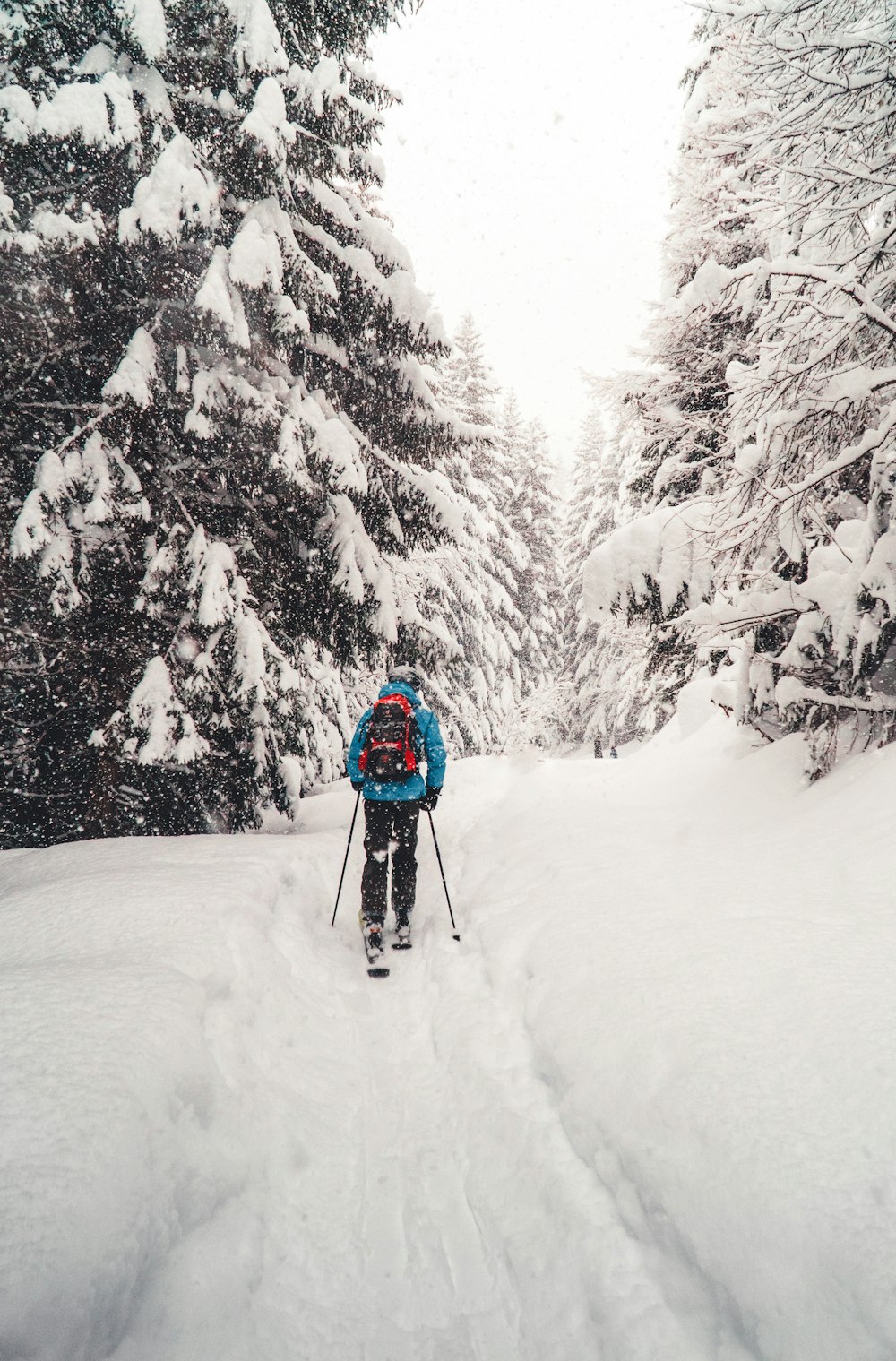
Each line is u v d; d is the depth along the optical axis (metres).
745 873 3.15
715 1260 1.36
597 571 5.91
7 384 5.21
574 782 9.62
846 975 2.00
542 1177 1.83
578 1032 2.17
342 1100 2.37
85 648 5.56
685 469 7.16
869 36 4.22
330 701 8.90
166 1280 1.50
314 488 5.80
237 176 5.50
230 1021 2.40
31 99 4.50
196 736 5.43
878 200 4.20
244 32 5.02
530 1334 1.47
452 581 15.17
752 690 6.24
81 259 4.85
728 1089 1.65
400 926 3.78
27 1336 1.19
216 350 5.62
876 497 4.04
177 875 3.48
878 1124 1.44
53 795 5.80
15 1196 1.38
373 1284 1.65
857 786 3.88
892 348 4.24
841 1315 1.13
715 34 7.09
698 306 6.35
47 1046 1.85
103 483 4.99
